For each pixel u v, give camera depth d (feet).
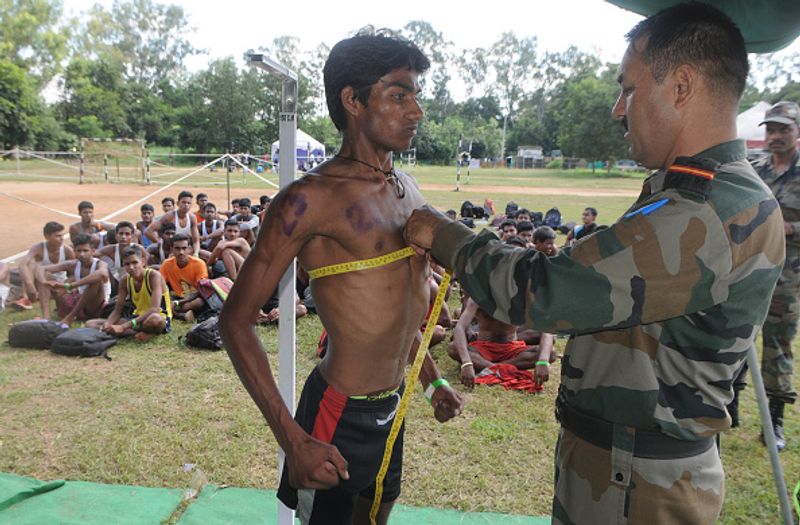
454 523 8.41
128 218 42.19
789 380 10.87
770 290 3.63
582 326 3.58
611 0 5.85
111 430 11.10
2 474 9.30
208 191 63.77
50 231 19.13
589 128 128.26
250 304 4.45
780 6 4.90
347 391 4.94
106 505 8.48
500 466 10.18
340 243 4.58
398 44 4.54
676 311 3.45
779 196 10.89
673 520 3.85
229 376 14.08
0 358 15.12
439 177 105.19
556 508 4.40
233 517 8.30
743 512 8.99
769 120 10.79
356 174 4.69
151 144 150.00
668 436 3.83
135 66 195.31
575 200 63.77
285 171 5.98
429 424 11.76
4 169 85.40
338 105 4.71
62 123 130.00
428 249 4.43
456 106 216.33
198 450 10.36
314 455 4.30
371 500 5.59
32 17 126.52
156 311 16.94
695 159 3.58
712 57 3.56
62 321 17.79
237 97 149.69
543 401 13.15
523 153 168.66
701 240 3.38
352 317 4.68
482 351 15.07
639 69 3.79
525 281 3.66
